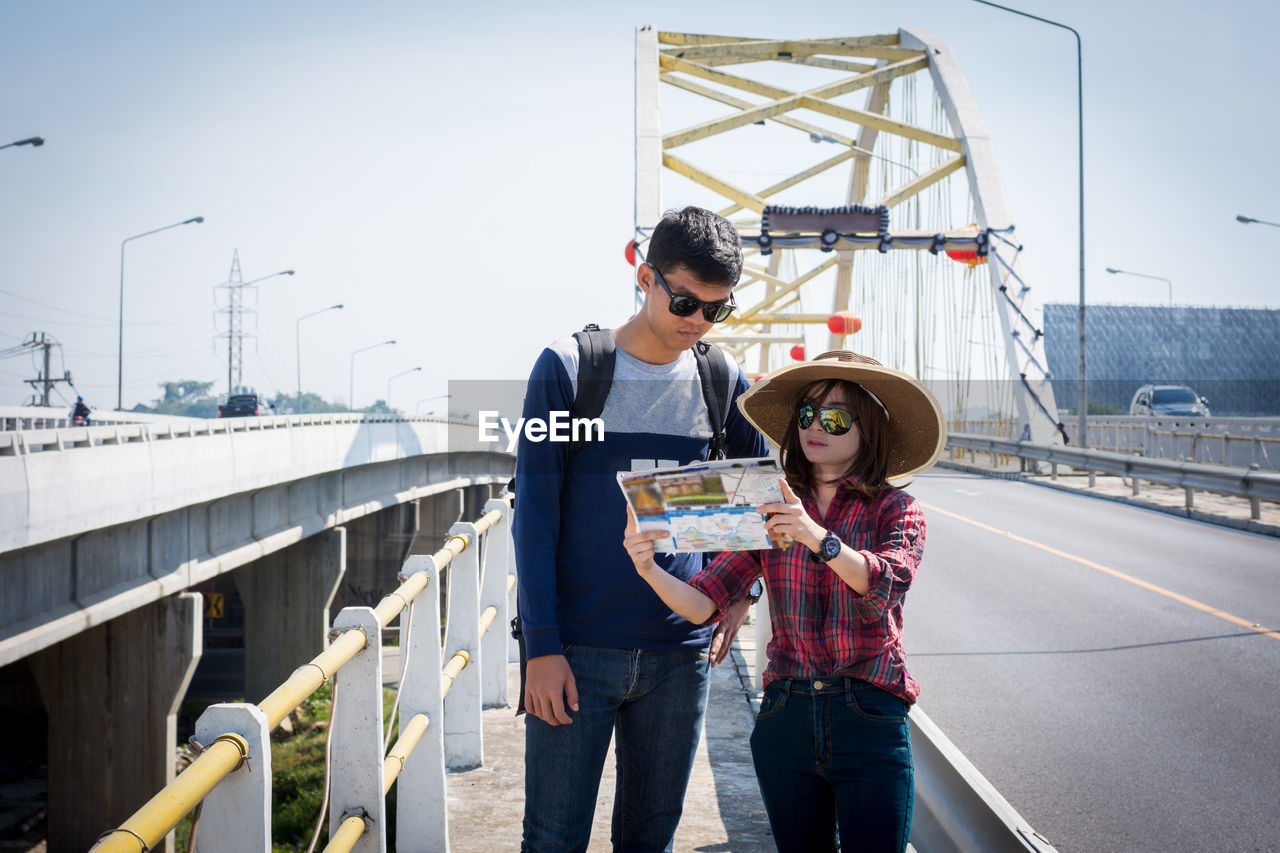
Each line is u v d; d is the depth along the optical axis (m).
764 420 2.55
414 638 3.18
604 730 2.27
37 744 28.02
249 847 1.44
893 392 2.32
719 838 3.41
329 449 28.05
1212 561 11.18
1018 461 25.73
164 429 18.38
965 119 32.56
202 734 1.46
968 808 2.65
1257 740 5.35
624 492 2.06
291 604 33.38
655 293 2.20
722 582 2.31
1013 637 7.82
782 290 44.00
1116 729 5.56
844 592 2.19
